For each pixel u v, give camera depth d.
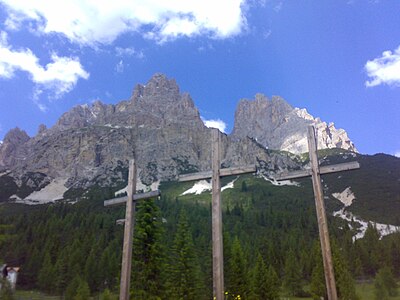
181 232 50.53
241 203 191.62
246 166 14.34
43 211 151.62
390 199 183.00
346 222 150.25
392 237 107.81
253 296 55.41
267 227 147.12
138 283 35.31
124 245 16.73
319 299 58.94
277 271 92.19
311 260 86.38
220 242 14.03
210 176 15.06
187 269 47.25
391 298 65.56
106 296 60.28
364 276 85.12
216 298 13.41
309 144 14.78
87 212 158.38
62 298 76.06
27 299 70.75
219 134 15.52
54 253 97.50
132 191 17.44
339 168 13.91
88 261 85.12
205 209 183.00
